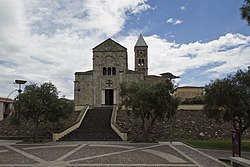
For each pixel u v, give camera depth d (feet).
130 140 119.14
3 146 98.89
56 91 126.00
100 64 219.61
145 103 111.65
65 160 63.00
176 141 119.14
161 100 112.88
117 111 162.61
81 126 140.67
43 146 97.30
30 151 82.43
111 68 219.61
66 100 130.21
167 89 116.78
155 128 139.13
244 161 48.44
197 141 116.67
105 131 131.34
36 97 117.50
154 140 116.88
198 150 84.58
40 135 134.62
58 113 121.70
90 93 215.31
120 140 118.32
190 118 150.20
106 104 215.51
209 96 88.74
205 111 98.53
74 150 82.99
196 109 160.15
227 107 87.81
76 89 215.31
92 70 219.82
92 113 164.35
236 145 55.93
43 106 119.85
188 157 68.54
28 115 121.70
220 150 86.12
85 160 62.85
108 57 221.05
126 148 88.58
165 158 66.49
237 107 85.71
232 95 83.66
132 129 138.00
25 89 123.44
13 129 146.61
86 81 217.15
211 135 132.57
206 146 95.25
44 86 124.06
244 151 84.38
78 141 115.65
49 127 144.77
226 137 130.72
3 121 159.43
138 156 69.72
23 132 142.00
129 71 218.38
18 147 95.04
